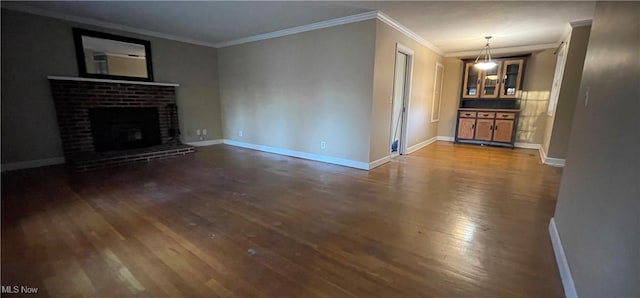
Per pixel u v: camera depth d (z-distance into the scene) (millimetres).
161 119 5246
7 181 3322
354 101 4066
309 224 2293
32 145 3941
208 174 3754
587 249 1340
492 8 3334
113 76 4582
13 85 3719
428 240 2043
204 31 4844
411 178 3631
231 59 5797
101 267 1681
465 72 6402
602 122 1426
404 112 5082
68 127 4172
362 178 3623
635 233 918
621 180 1098
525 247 1951
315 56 4402
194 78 5738
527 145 6051
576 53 4094
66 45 4082
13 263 1705
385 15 3719
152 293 1467
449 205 2717
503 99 6262
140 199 2799
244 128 5879
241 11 3633
